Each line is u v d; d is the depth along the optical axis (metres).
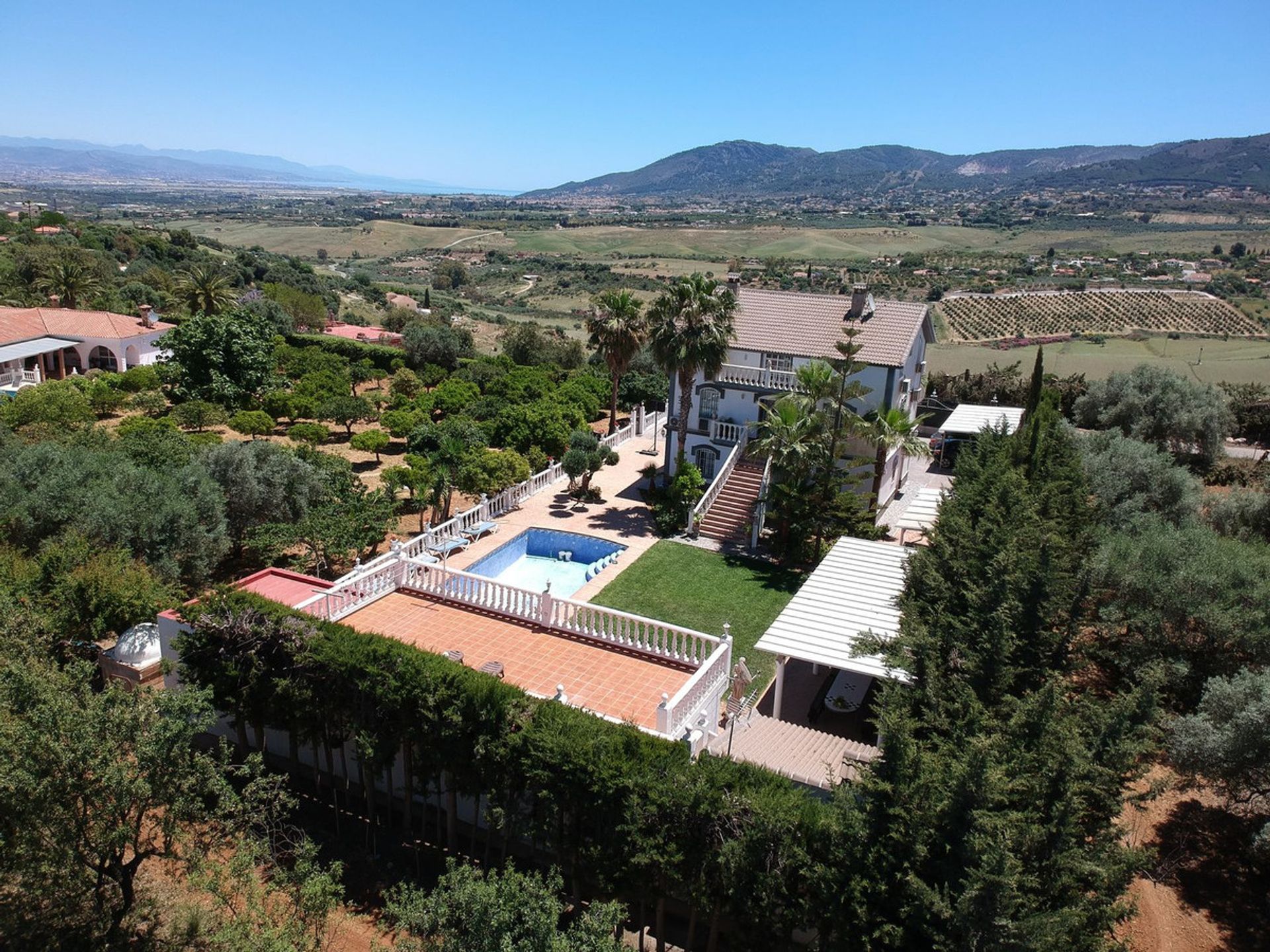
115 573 19.09
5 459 23.94
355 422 49.22
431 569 21.09
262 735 16.97
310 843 12.21
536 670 17.53
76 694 12.55
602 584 27.31
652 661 18.17
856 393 29.81
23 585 18.23
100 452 27.14
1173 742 14.94
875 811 10.15
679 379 34.28
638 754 12.45
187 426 44.91
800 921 10.86
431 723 13.99
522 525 32.34
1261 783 14.45
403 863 14.88
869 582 21.48
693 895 11.70
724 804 11.41
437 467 30.42
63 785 10.93
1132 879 10.34
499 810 13.49
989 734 11.41
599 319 43.69
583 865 12.95
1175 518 28.41
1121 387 45.56
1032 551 16.44
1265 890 14.30
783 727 17.02
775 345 35.25
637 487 38.38
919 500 27.88
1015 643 13.88
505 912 9.23
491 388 52.38
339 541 25.45
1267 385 59.25
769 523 32.56
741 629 24.39
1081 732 11.81
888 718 10.70
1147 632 18.59
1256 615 17.59
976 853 9.23
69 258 84.62
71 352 62.12
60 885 11.37
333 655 14.91
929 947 9.67
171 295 72.06
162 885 13.69
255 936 10.61
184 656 16.44
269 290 87.81
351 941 13.05
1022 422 36.75
